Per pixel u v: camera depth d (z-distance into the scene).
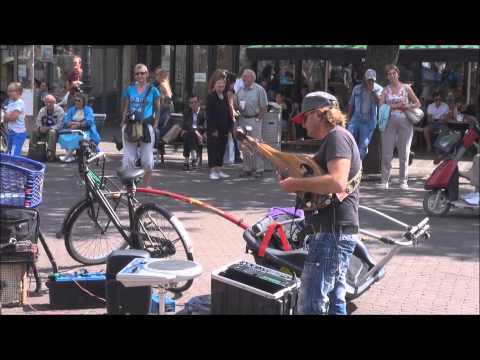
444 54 16.42
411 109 11.80
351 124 12.03
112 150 16.31
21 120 13.18
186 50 21.83
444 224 9.41
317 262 4.46
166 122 13.96
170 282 4.49
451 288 6.68
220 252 7.61
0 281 5.73
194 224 8.90
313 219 4.49
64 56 21.97
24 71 16.83
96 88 24.53
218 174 12.65
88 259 6.86
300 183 4.27
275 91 20.08
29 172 5.75
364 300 6.23
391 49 13.13
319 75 19.86
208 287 6.41
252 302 4.89
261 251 5.59
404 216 9.84
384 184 12.12
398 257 7.70
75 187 11.23
